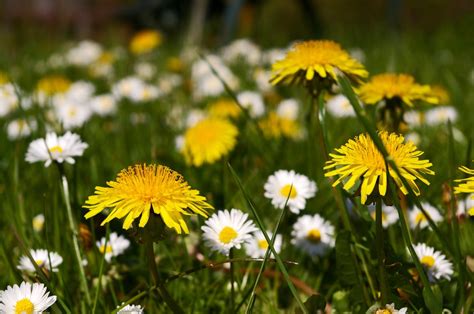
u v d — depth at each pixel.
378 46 1.79
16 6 4.00
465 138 0.96
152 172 0.68
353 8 3.91
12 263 0.74
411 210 0.81
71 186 0.81
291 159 0.93
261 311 0.75
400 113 0.80
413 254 0.68
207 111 1.08
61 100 1.07
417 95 0.79
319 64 0.75
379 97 0.80
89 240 0.77
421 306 0.71
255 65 1.55
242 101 1.06
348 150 0.68
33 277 0.75
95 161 0.89
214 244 0.71
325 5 3.95
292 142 0.97
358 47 1.86
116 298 0.75
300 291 0.77
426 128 0.99
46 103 1.07
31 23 3.80
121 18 2.40
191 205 0.67
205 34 1.94
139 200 0.67
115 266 0.77
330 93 0.76
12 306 0.68
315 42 0.76
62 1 3.81
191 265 0.78
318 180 0.86
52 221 0.80
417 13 3.73
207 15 2.06
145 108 1.12
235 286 0.77
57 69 1.58
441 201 0.83
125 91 1.12
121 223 0.79
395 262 0.72
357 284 0.72
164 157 0.91
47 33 2.66
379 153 0.67
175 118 1.08
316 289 0.77
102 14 3.43
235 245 0.71
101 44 2.37
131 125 1.05
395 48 1.63
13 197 0.82
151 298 0.73
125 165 0.90
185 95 1.25
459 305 0.68
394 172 0.67
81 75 1.53
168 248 0.80
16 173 0.83
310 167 0.85
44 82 1.21
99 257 0.77
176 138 0.96
